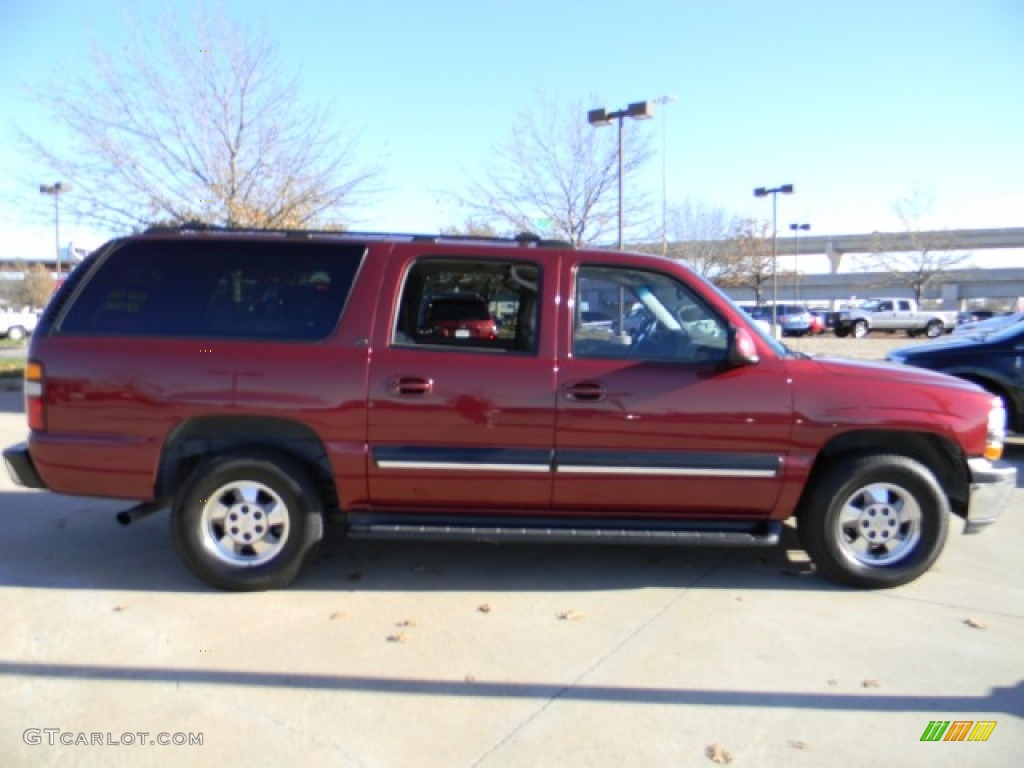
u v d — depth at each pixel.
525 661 3.71
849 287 80.50
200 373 4.33
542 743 3.05
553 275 4.48
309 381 4.31
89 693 3.38
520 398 4.33
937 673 3.64
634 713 3.27
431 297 5.15
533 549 5.33
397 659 3.71
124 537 5.46
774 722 3.21
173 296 4.46
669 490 4.44
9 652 3.74
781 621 4.19
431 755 2.97
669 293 4.54
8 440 8.60
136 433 4.34
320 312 4.43
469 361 4.36
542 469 4.37
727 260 47.97
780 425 4.39
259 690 3.42
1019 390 8.32
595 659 3.74
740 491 4.45
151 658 3.69
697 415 4.36
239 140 15.75
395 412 4.32
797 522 4.72
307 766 2.89
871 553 4.64
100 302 4.46
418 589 4.60
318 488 4.49
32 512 6.04
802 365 4.48
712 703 3.35
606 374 4.35
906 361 9.01
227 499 4.47
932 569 5.01
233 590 4.48
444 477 4.39
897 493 4.58
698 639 3.96
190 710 3.25
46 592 4.48
